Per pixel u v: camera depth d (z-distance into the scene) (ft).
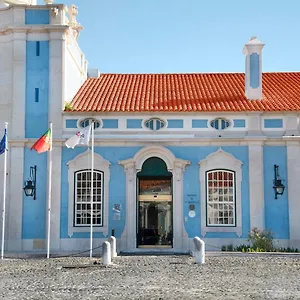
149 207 91.15
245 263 70.13
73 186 90.17
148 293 48.14
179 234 89.20
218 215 89.97
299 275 59.31
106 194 90.12
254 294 47.52
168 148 90.89
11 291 49.90
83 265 68.28
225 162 90.58
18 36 92.17
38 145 81.20
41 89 91.66
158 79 111.75
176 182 90.07
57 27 91.45
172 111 90.79
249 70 98.37
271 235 89.30
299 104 94.27
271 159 90.89
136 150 90.94
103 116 91.40
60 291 49.57
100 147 90.94
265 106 92.94
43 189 90.07
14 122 90.94
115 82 109.40
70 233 89.15
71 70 98.02
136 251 88.02
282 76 115.03
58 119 90.94
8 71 92.32
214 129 91.25
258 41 98.68
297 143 90.58
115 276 58.75
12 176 90.02
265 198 90.22
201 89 104.47
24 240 88.89
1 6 100.01
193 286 51.80
